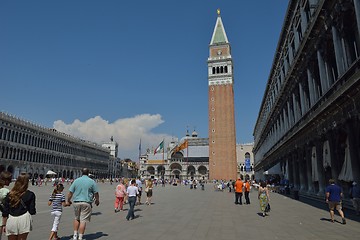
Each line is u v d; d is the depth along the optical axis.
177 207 24.80
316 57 27.98
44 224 15.38
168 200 32.50
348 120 20.28
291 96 40.62
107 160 166.62
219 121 122.12
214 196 39.78
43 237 12.02
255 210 22.52
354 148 19.83
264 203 19.30
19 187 8.31
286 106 44.97
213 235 12.63
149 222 16.34
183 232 13.31
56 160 111.19
